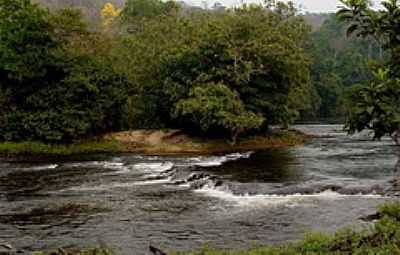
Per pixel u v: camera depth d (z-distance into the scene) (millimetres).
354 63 110250
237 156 39562
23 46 45094
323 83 98188
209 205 23422
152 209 22844
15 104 45688
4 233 19375
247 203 23594
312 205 22797
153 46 51125
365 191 24906
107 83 47781
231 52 46688
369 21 9617
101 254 14406
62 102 45625
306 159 37125
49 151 43344
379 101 9422
